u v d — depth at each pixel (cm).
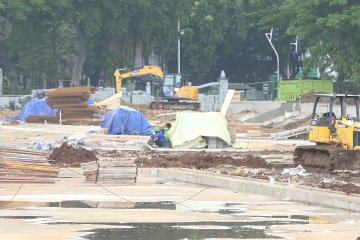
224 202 6475
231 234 4747
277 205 6297
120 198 6650
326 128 9125
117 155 10862
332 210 6003
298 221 5369
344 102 9431
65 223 5119
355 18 19925
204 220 5359
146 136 14612
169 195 6950
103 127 15488
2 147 9162
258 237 4644
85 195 6812
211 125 12244
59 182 7906
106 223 5153
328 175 8412
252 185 7244
